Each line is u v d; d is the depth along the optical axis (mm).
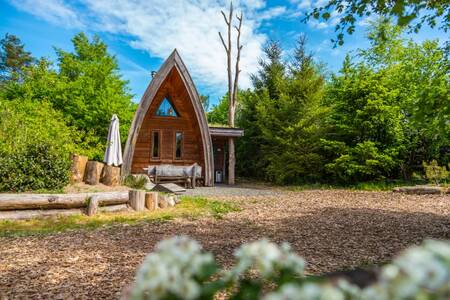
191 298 1078
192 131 20703
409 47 19562
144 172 19703
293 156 19594
